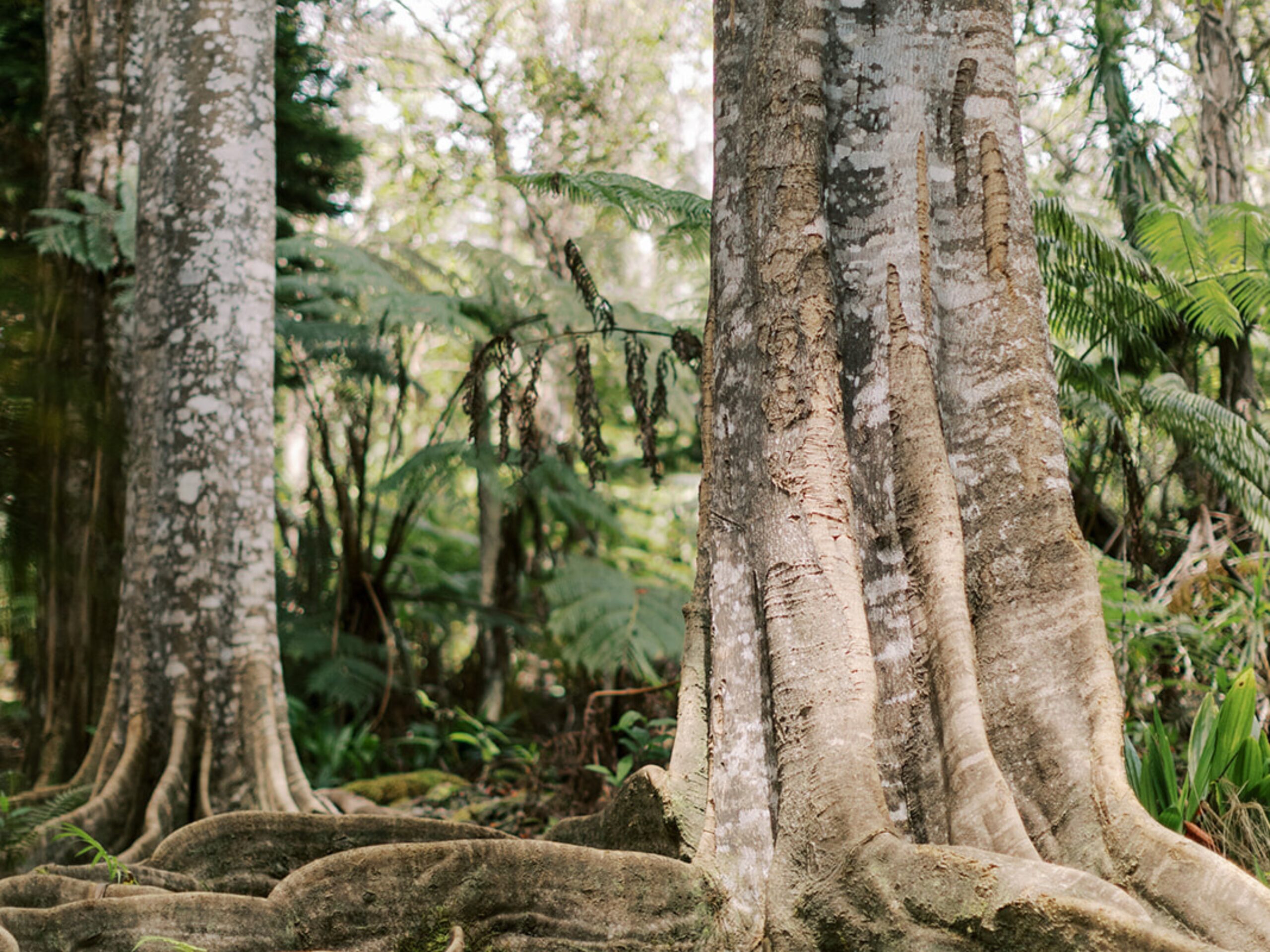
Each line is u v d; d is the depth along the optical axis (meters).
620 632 7.43
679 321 8.72
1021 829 2.36
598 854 2.61
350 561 9.35
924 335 2.94
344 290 9.04
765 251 2.94
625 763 5.82
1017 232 3.03
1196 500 6.07
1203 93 6.41
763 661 2.79
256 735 5.05
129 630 5.24
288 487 12.98
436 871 2.53
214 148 5.55
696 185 12.09
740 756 2.74
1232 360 6.22
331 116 11.27
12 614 2.97
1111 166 6.86
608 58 12.12
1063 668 2.69
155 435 5.38
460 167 12.68
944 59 3.14
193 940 2.48
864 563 2.82
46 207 7.11
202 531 5.23
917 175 3.04
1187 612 4.68
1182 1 6.64
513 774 7.46
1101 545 6.26
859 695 2.56
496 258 8.96
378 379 10.31
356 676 8.46
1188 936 2.08
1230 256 5.57
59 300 3.62
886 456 2.88
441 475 9.41
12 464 2.89
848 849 2.33
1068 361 5.65
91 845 3.93
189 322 5.42
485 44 12.03
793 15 3.07
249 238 5.59
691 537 10.37
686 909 2.58
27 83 8.13
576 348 5.89
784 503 2.76
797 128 2.98
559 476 9.41
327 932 2.49
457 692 10.30
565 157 11.95
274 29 5.91
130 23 7.31
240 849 3.47
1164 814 3.26
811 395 2.80
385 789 7.03
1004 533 2.84
